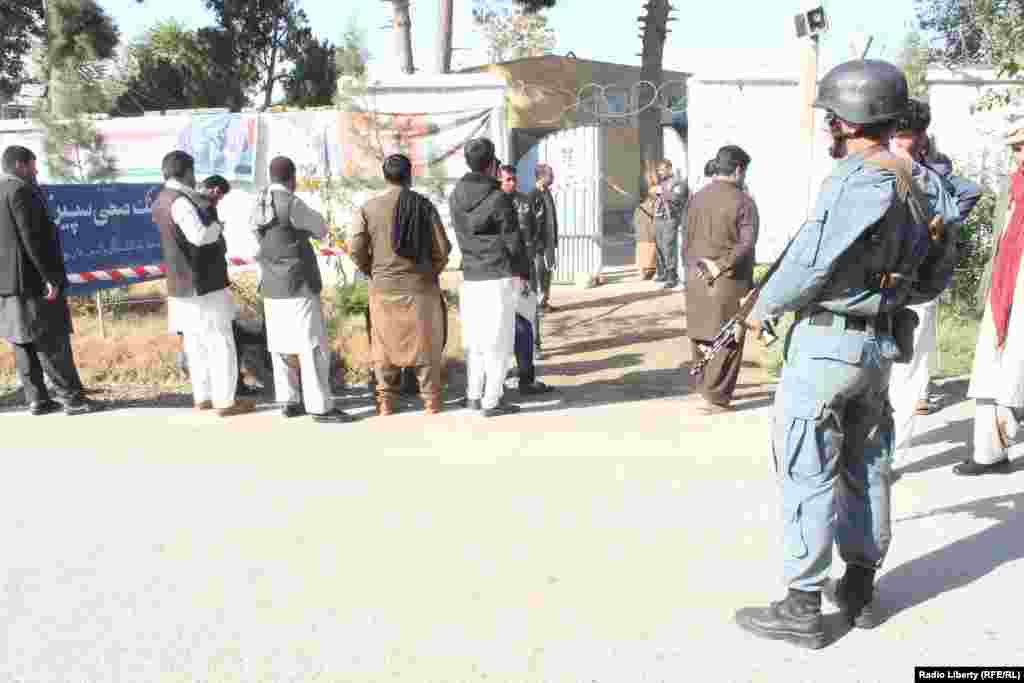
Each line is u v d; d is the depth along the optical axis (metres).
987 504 4.55
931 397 6.77
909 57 11.18
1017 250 4.78
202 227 6.29
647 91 19.09
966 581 3.70
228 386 6.63
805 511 3.19
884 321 3.17
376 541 4.26
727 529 4.29
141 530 4.47
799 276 3.03
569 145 13.80
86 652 3.31
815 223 2.99
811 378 3.13
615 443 5.83
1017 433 5.86
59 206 8.37
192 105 27.58
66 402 6.78
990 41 12.03
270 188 6.30
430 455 5.62
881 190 2.93
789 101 13.35
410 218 6.38
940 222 3.22
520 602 3.61
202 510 4.72
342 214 12.02
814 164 11.91
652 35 19.22
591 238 13.82
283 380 6.61
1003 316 4.82
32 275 6.51
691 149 13.47
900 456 5.20
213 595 3.75
